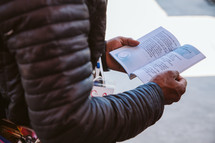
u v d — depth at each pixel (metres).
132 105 0.64
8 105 0.67
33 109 0.49
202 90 2.59
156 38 1.12
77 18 0.48
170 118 2.25
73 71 0.48
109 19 4.01
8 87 0.56
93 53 0.73
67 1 0.46
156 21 4.06
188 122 2.23
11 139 0.84
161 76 0.78
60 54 0.46
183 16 4.31
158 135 2.08
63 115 0.48
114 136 0.62
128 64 1.01
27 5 0.43
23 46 0.45
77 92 0.49
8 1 0.44
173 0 4.93
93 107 0.57
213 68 2.92
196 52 1.02
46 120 0.49
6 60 0.51
